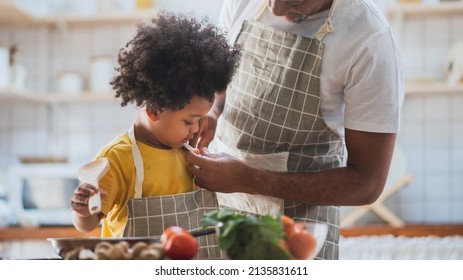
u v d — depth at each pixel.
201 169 1.55
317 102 1.60
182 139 1.54
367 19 1.55
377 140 1.54
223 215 1.14
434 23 3.47
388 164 1.58
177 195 1.54
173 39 1.47
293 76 1.61
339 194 1.55
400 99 1.57
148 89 1.47
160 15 1.57
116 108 3.63
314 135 1.64
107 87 3.40
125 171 1.53
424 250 2.96
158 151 1.57
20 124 3.61
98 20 3.50
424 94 3.48
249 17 1.73
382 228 3.08
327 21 1.57
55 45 3.61
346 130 1.58
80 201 1.32
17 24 3.56
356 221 3.32
